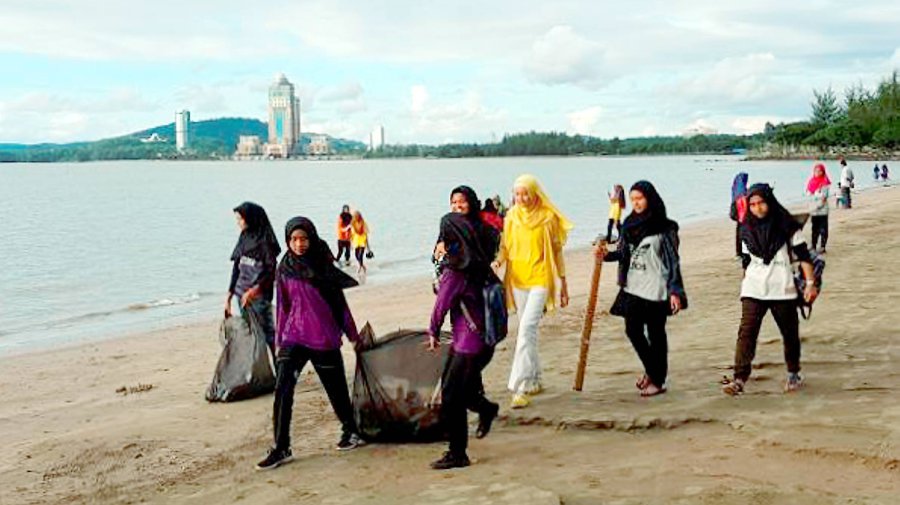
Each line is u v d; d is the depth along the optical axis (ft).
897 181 226.79
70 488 22.03
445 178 385.50
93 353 44.29
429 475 20.51
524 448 22.02
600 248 26.68
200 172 570.46
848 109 504.84
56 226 143.64
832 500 16.99
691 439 21.52
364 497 19.33
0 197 248.32
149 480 22.22
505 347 35.83
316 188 293.64
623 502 17.57
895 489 17.44
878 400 23.04
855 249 62.23
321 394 30.19
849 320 34.83
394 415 23.03
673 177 334.03
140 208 194.80
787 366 24.95
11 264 91.66
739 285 49.32
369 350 23.71
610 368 30.25
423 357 23.47
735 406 23.63
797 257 24.67
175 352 43.45
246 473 22.09
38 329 54.70
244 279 30.45
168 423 27.66
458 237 20.95
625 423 22.79
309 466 22.17
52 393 35.14
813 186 60.44
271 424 26.68
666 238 25.07
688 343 33.65
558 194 224.74
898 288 42.65
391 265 84.43
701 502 17.30
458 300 20.98
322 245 22.75
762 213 24.76
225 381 30.25
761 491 17.56
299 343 22.47
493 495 18.25
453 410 20.89
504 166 643.86
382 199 217.77
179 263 91.61
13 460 24.76
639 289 25.18
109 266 89.51
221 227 141.08
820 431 20.77
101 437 26.43
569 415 23.89
